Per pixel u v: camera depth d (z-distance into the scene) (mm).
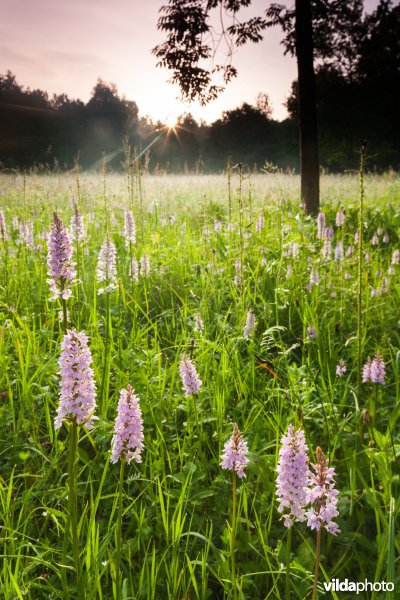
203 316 5633
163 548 2998
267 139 92750
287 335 5695
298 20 12484
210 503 3320
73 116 105375
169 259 7355
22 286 6203
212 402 4035
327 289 6293
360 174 3705
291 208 11938
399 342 5508
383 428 3936
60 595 2498
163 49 14742
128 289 6492
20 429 3871
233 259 7203
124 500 3299
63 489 3260
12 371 4535
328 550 2994
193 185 16891
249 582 2709
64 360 2277
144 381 4066
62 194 13109
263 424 3824
